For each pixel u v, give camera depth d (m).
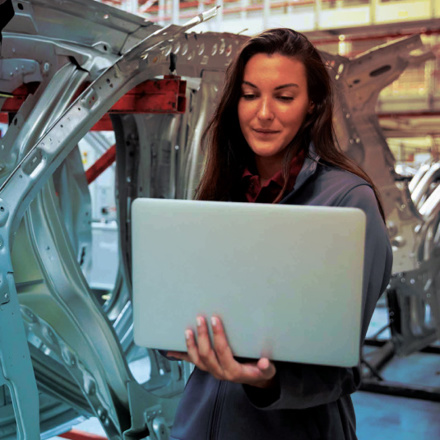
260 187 1.30
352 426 1.31
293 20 7.87
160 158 3.16
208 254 1.01
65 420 3.05
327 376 1.10
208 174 1.38
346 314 0.96
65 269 2.31
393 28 7.35
